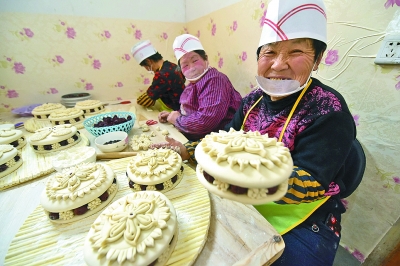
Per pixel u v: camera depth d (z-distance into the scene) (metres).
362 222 0.83
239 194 0.35
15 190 0.57
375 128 0.70
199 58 1.02
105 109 1.36
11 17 1.22
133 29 1.57
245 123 0.73
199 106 1.00
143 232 0.36
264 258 0.34
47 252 0.38
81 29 1.41
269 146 0.40
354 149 0.59
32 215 0.47
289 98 0.56
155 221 0.37
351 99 0.74
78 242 0.40
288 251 0.47
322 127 0.48
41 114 1.15
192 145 0.70
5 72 1.31
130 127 0.92
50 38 1.35
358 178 0.57
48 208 0.44
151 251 0.33
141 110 1.37
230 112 1.03
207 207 0.47
